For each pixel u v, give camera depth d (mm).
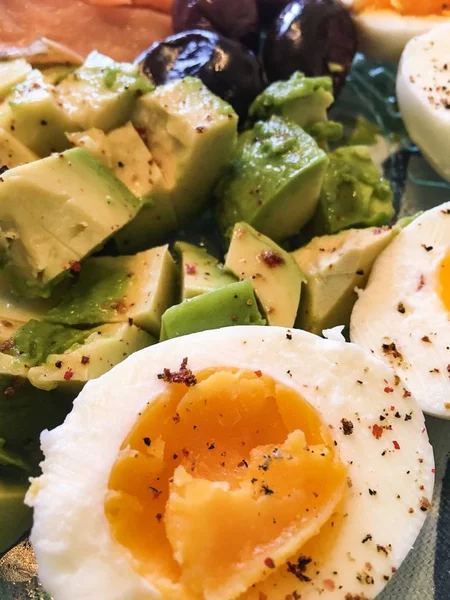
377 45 137
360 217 112
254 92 119
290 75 125
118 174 104
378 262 100
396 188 128
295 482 69
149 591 64
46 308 95
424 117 119
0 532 82
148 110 105
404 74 125
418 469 74
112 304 93
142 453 71
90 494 67
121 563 65
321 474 70
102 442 70
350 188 113
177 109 102
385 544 69
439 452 94
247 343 76
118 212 97
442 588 84
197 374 74
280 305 95
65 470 69
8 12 126
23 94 100
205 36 116
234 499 67
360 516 70
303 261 104
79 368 85
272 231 109
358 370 76
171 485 69
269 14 139
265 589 66
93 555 66
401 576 84
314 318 99
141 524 69
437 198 126
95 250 98
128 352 90
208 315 87
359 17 137
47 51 114
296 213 109
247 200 106
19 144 99
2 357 86
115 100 103
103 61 109
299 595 66
